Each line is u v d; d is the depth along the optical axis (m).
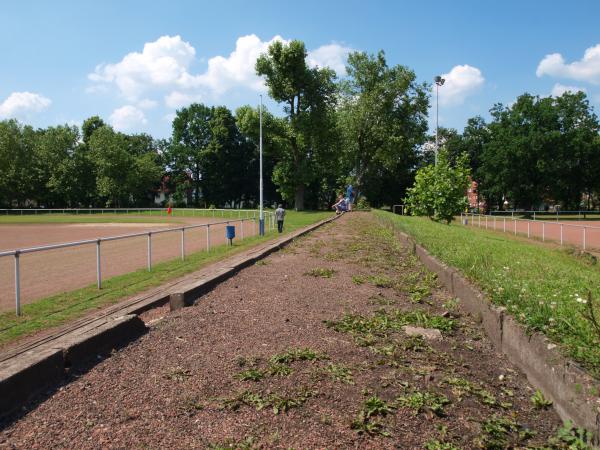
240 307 7.24
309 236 19.81
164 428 3.60
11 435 3.56
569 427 3.50
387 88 56.81
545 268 7.24
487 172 72.06
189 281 8.63
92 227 40.09
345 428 3.58
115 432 3.56
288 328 6.10
